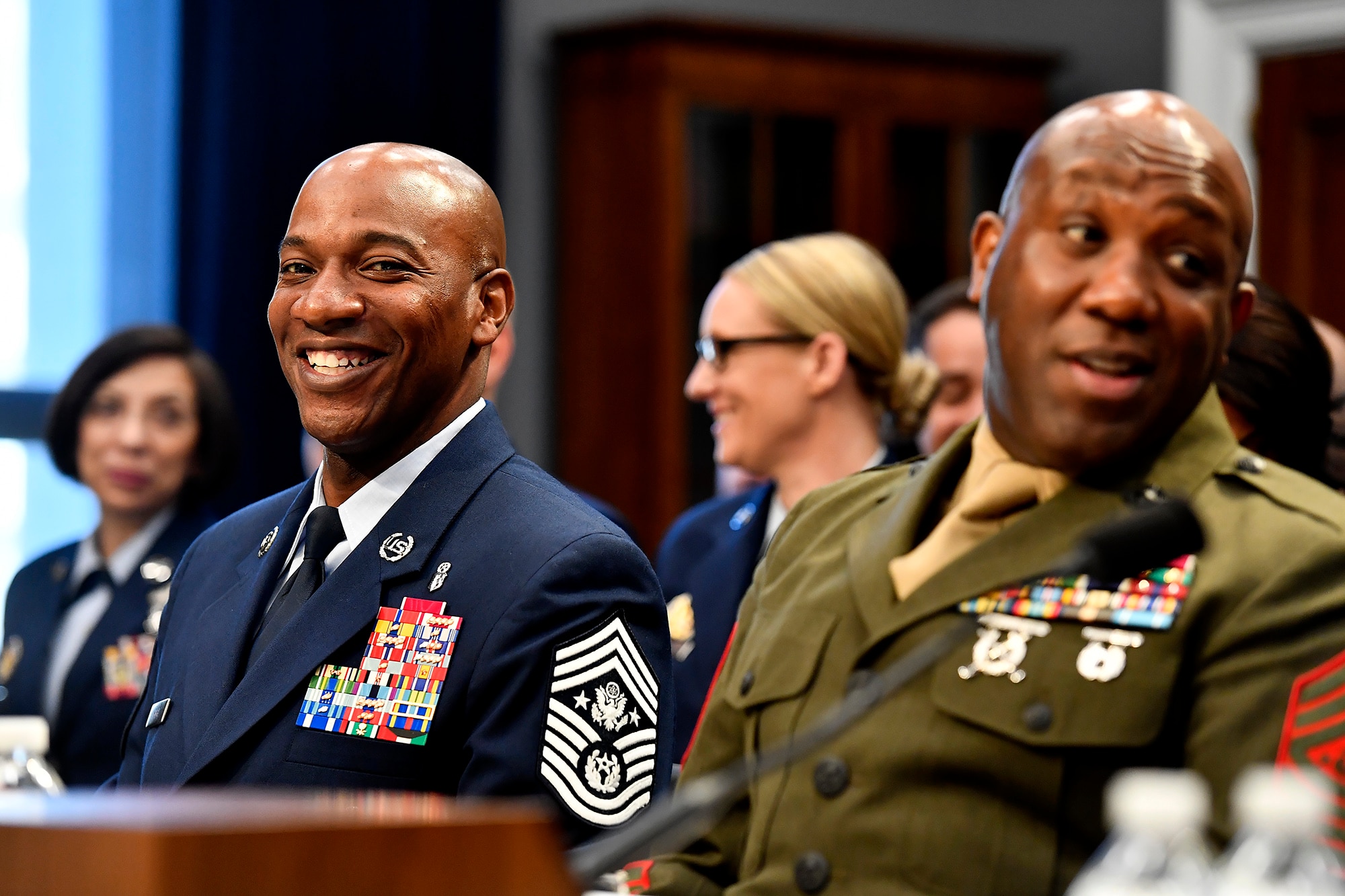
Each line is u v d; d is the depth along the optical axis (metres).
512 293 2.30
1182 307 1.53
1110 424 1.55
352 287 2.15
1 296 5.90
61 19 5.98
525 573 2.07
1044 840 1.49
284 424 5.97
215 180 5.96
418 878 1.05
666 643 2.21
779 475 3.44
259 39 6.00
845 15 6.89
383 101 6.16
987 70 6.76
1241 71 6.26
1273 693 1.43
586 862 1.22
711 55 6.25
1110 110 1.59
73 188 5.99
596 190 6.35
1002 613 1.56
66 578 3.82
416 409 2.20
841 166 6.48
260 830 1.01
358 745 2.04
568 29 6.34
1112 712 1.48
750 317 3.41
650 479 6.18
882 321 3.41
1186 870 1.02
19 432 5.84
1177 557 1.43
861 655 1.63
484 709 2.02
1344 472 2.47
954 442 1.72
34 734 2.70
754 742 1.68
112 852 1.00
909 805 1.53
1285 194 6.20
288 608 2.18
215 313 5.92
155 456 3.85
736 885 1.62
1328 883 0.99
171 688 2.26
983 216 1.71
